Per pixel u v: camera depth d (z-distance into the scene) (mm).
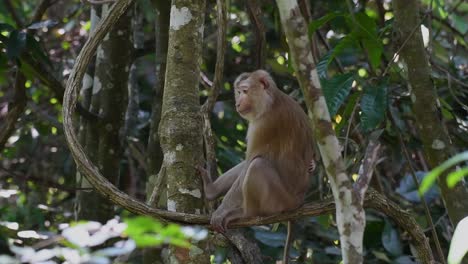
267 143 11531
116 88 14680
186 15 9875
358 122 13820
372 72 12461
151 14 16562
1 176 17328
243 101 11719
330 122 7223
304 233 13969
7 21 17266
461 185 11211
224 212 10539
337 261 13539
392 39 12438
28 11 19719
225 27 10586
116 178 14656
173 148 9461
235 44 17391
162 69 14305
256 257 10906
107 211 14375
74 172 17312
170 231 5664
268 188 10938
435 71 14984
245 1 13680
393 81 14375
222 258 12969
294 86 16016
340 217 7188
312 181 14734
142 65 17812
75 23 19516
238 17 18234
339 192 7184
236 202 10836
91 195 14352
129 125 16547
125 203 9016
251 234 13508
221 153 14891
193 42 9852
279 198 11000
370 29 11078
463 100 14773
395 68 13938
